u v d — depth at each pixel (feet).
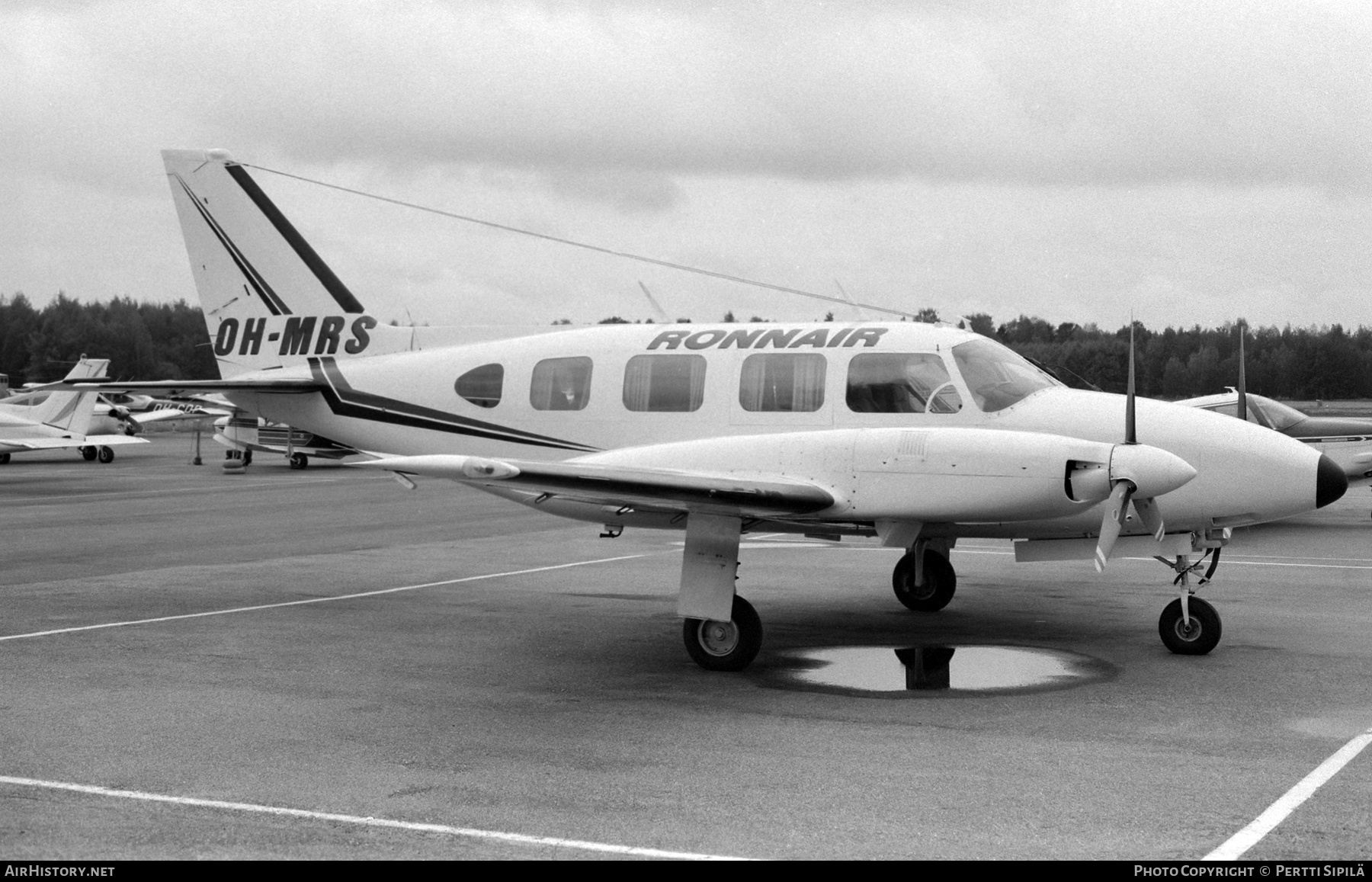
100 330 375.25
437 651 30.14
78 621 34.45
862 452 27.07
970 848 15.96
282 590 40.57
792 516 27.53
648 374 34.12
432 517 68.39
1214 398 69.36
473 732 22.26
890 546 28.50
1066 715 23.22
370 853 15.90
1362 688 25.35
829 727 22.49
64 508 72.74
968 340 31.65
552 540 56.18
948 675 27.07
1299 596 37.65
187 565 47.26
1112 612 35.22
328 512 71.72
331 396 39.78
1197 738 21.42
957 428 29.55
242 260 42.37
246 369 42.42
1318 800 17.80
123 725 22.71
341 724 22.84
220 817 17.37
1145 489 26.00
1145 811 17.37
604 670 27.91
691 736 21.95
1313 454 28.48
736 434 32.48
